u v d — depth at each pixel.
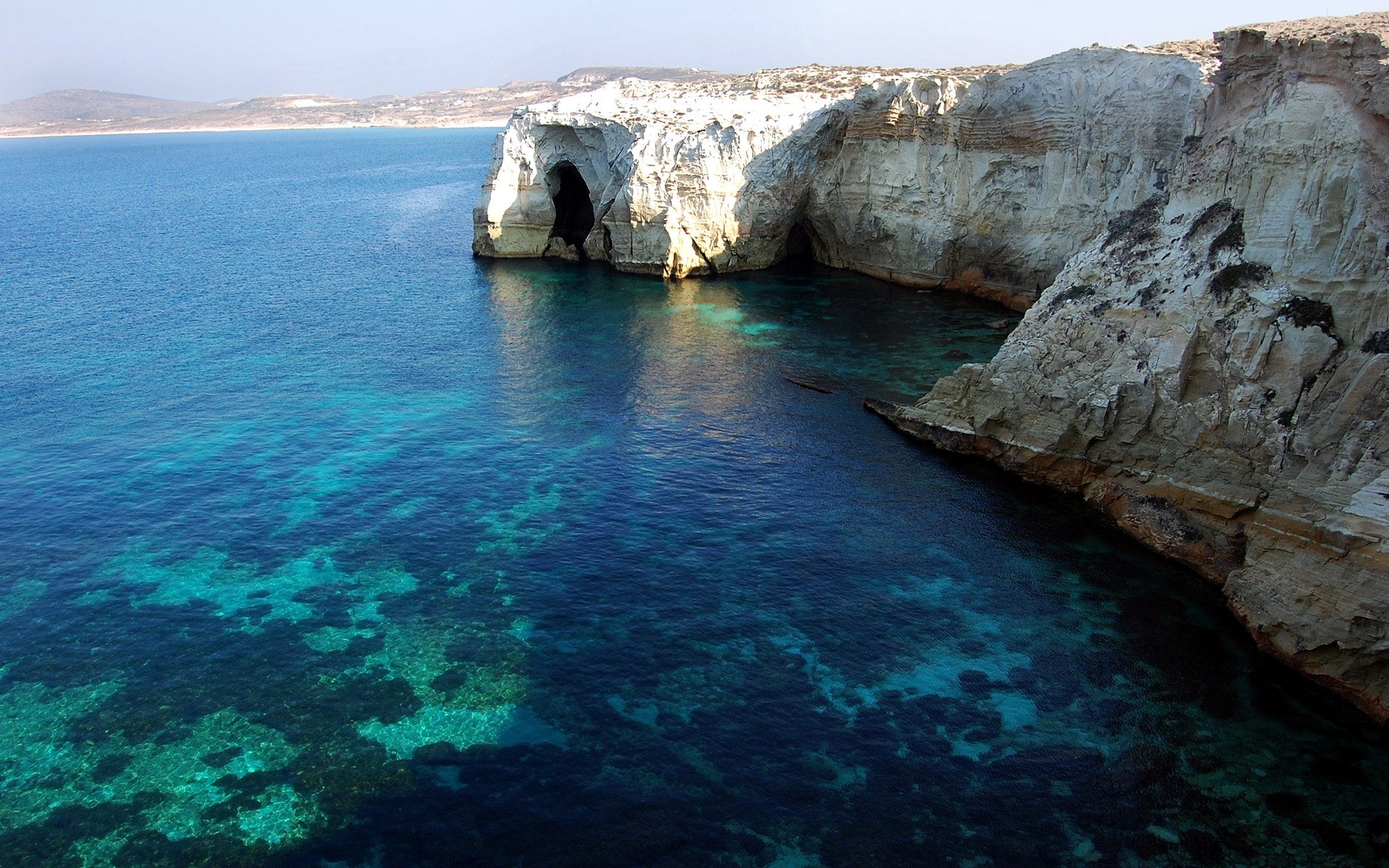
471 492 36.00
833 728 23.41
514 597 29.03
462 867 19.33
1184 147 37.03
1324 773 22.05
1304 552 26.34
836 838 20.05
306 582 29.94
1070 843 19.97
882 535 32.94
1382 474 24.61
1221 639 27.12
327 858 19.58
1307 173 29.12
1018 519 34.00
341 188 155.75
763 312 61.78
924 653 26.42
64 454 39.06
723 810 20.81
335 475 37.41
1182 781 21.75
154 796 21.31
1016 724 23.61
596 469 37.94
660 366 50.88
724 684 25.05
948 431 39.44
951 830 20.30
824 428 42.03
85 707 24.17
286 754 22.53
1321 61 29.42
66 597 28.97
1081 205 56.03
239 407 44.81
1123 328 33.97
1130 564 31.11
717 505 35.00
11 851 19.81
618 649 26.53
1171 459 32.03
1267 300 29.34
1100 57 55.00
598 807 20.89
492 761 22.30
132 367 50.66
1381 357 25.86
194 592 29.34
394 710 24.08
